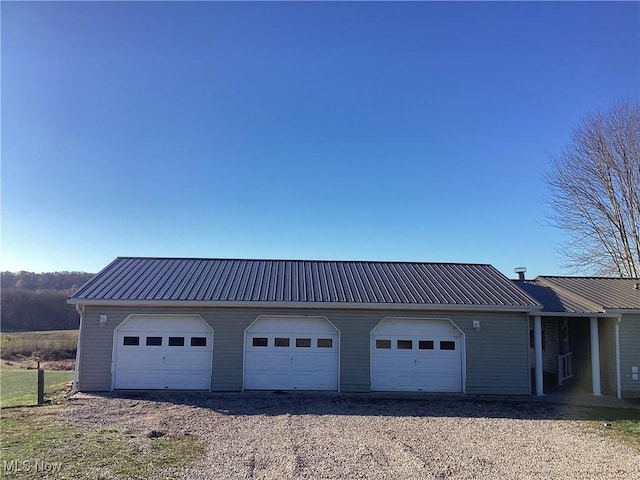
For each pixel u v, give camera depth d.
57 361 34.00
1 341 38.78
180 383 15.10
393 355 15.62
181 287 16.05
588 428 11.09
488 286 17.42
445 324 15.84
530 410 13.29
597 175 29.14
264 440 9.16
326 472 7.21
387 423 11.12
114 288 15.69
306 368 15.41
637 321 16.23
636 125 27.64
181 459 7.64
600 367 16.55
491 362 15.62
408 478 7.02
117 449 8.08
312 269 18.67
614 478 7.28
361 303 15.30
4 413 11.35
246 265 18.75
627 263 28.42
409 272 18.83
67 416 11.01
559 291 18.23
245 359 15.28
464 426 11.02
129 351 15.15
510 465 7.88
